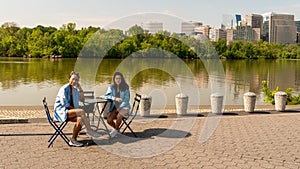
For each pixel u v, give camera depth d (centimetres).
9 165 656
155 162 689
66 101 799
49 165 661
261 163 691
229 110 1377
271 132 961
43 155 720
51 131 922
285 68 6619
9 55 8469
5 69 5109
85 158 705
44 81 3572
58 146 785
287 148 802
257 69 6241
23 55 8488
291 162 700
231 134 930
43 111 1281
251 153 757
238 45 8644
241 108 1461
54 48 8131
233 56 8606
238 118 1170
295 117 1198
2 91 2688
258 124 1071
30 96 2386
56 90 2800
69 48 8150
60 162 679
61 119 781
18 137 859
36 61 7088
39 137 860
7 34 9044
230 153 754
